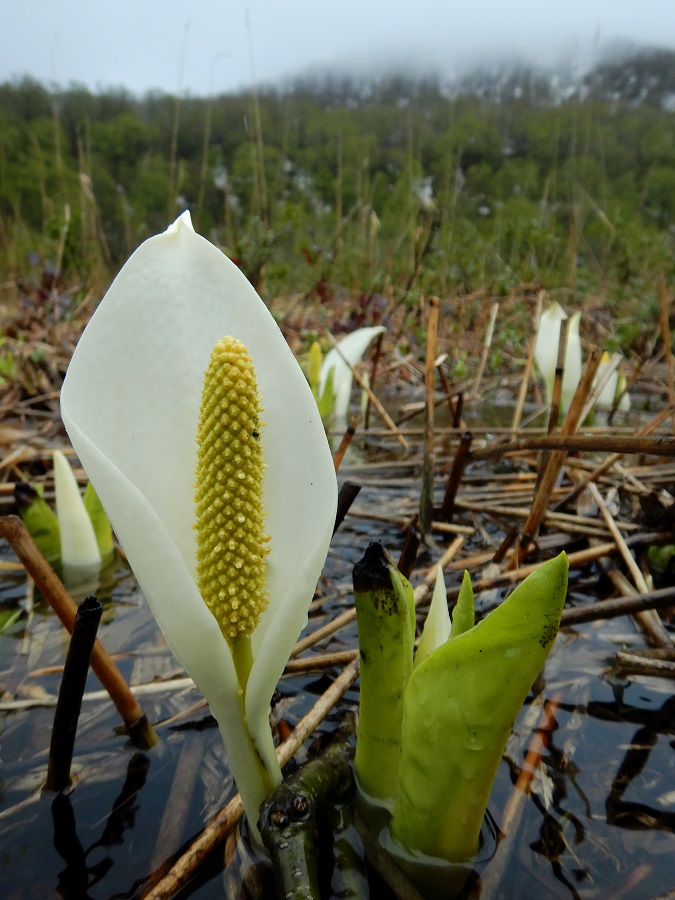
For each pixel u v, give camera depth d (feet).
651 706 0.80
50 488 1.60
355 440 2.10
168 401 0.57
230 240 3.98
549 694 0.82
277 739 0.74
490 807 0.65
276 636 0.48
